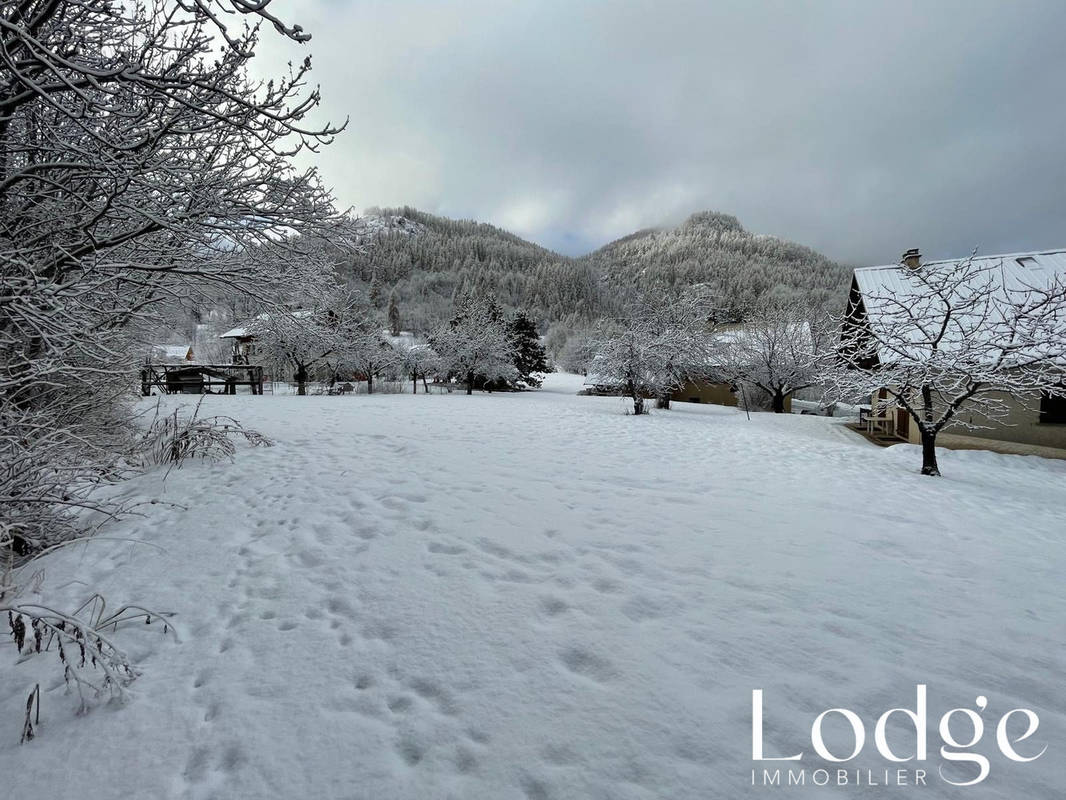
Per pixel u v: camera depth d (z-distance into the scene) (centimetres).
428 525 431
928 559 382
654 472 679
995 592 324
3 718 214
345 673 237
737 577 336
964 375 821
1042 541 442
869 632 269
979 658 246
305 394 2488
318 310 632
